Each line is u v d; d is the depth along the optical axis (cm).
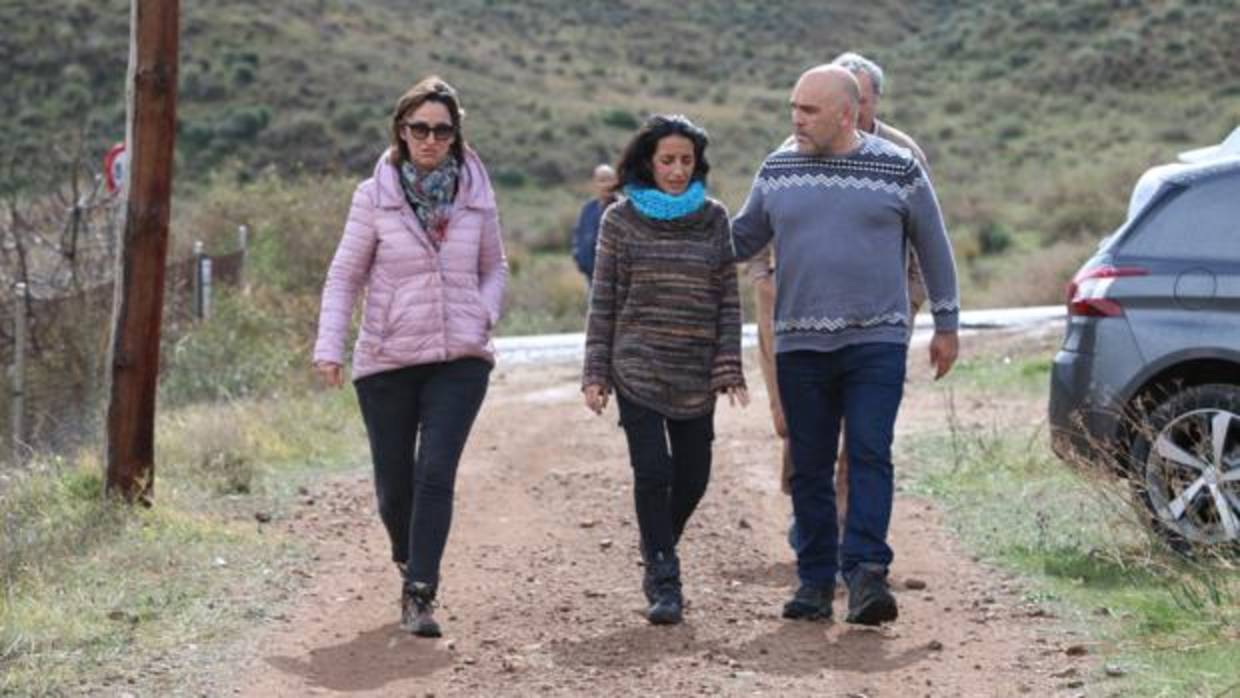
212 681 1217
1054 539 1614
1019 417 2455
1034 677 1197
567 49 10894
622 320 1370
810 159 1352
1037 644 1283
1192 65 10088
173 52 1712
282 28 9512
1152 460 1538
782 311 1360
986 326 3694
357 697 1191
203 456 2039
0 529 1606
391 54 9750
